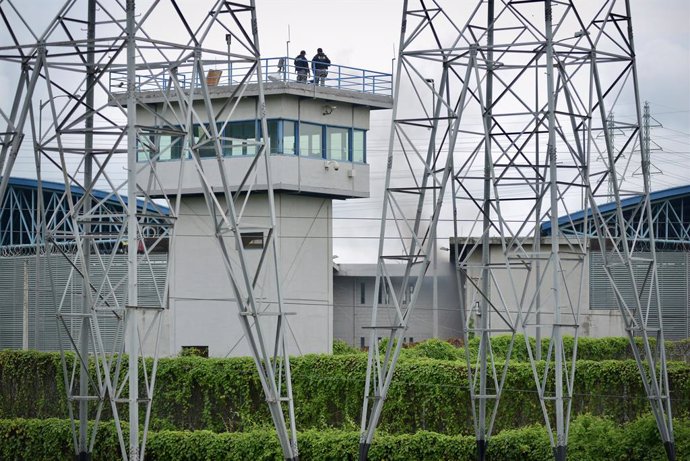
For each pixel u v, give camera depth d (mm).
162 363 192000
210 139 133375
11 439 187125
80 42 132625
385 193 149375
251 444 172375
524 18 144250
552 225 141375
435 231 145750
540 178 151250
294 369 187625
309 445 171875
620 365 179875
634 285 154500
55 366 198125
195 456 174875
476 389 177125
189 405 190875
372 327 147375
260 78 138000
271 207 136625
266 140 137125
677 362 183500
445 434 177125
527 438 164875
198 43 134000
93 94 140875
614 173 154250
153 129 134125
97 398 147500
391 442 169000
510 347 156375
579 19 147625
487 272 158125
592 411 179875
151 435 177500
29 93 134500
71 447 182750
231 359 189250
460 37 146000
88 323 147000
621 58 155000
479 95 145625
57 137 135875
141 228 141000
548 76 141500
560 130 146375
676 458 159500
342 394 185000
